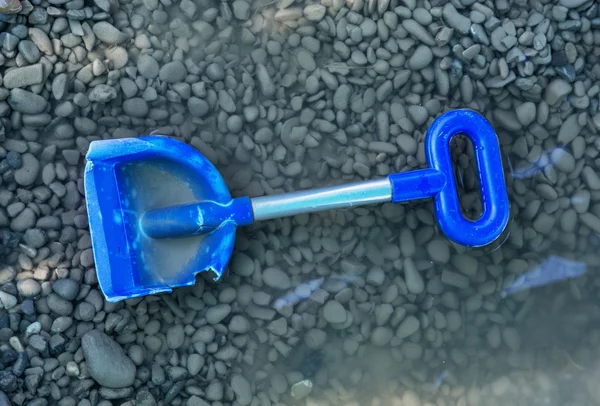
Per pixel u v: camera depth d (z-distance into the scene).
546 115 1.27
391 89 1.28
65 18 1.22
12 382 1.17
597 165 1.28
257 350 1.25
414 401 1.24
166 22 1.27
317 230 1.27
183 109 1.26
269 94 1.27
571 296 1.28
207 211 1.18
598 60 1.28
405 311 1.26
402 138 1.27
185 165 1.19
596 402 1.25
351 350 1.25
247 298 1.25
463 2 1.26
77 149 1.24
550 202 1.28
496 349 1.26
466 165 1.28
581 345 1.26
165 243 1.21
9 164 1.21
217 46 1.27
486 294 1.27
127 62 1.25
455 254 1.27
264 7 1.28
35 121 1.22
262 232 1.26
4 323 1.19
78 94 1.23
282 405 1.24
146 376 1.21
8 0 1.19
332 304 1.25
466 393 1.25
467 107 1.28
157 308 1.23
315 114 1.28
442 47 1.27
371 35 1.27
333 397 1.24
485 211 1.22
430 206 1.28
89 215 1.15
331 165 1.27
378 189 1.20
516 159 1.28
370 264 1.27
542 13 1.27
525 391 1.25
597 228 1.28
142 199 1.20
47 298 1.20
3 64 1.21
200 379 1.22
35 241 1.21
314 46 1.28
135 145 1.17
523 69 1.26
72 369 1.19
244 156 1.27
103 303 1.21
